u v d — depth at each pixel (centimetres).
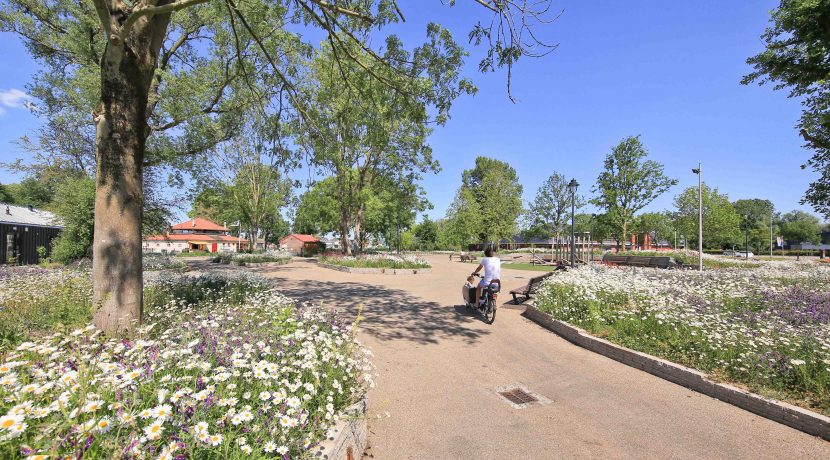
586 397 439
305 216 4912
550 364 555
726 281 1010
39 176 1967
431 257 4584
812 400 382
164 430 187
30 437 172
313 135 817
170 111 1170
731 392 418
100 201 442
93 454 161
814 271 1428
